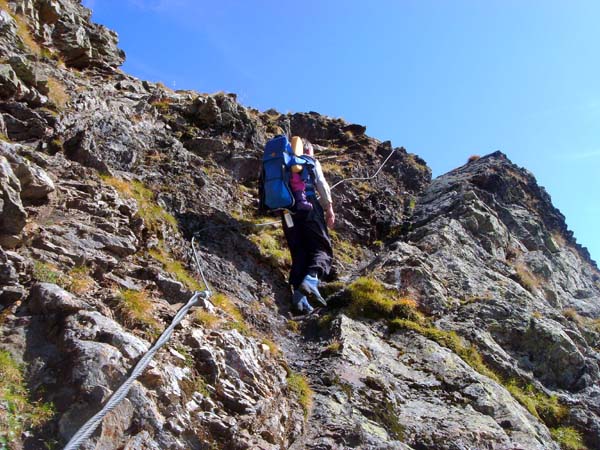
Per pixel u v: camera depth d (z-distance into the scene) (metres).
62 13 8.53
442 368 5.43
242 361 4.01
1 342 3.24
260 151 8.19
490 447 4.60
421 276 6.75
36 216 4.25
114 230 4.60
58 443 2.84
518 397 5.64
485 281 7.40
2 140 4.50
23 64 5.89
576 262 10.77
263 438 3.70
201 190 6.66
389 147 11.00
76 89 6.86
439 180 11.05
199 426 3.40
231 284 5.60
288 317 5.85
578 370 6.39
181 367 3.62
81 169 5.15
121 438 3.00
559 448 5.17
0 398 2.88
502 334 6.45
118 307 3.82
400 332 5.92
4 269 3.56
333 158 10.12
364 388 4.80
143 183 6.03
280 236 6.96
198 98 8.47
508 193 10.81
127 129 6.67
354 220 8.52
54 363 3.20
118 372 3.15
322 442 3.98
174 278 4.65
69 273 3.94
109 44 9.31
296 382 4.52
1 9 6.64
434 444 4.46
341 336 5.42
